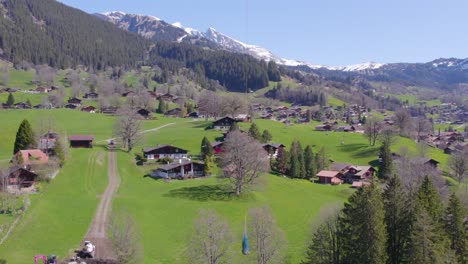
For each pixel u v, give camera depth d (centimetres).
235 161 12688
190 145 19012
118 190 12319
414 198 8069
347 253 7306
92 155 15975
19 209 9219
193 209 11062
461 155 17212
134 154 17112
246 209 11456
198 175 14775
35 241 7969
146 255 8144
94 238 8394
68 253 7650
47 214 9288
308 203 12669
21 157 12225
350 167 17288
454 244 7556
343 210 7569
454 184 16812
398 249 7631
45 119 18900
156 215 10431
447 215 7862
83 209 10069
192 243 7719
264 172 13538
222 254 7588
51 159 13062
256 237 7981
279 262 7956
